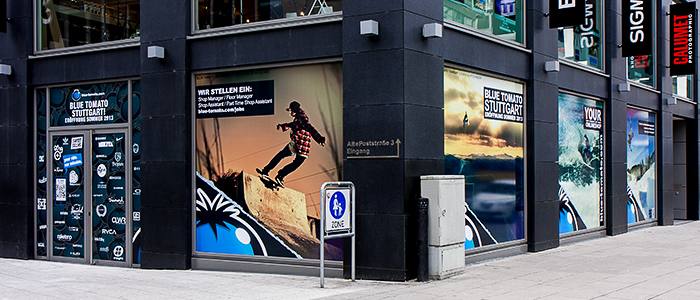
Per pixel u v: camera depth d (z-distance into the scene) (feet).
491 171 35.83
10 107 39.42
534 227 38.42
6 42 39.58
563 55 43.52
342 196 27.94
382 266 28.30
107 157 36.83
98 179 37.11
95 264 37.01
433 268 28.45
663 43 58.90
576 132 45.57
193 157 33.71
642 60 56.49
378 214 28.35
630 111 54.29
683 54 57.26
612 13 49.70
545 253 38.24
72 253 37.93
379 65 28.35
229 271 32.58
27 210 38.83
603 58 49.42
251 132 32.30
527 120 38.83
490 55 35.12
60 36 38.63
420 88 28.94
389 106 28.09
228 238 32.78
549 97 40.27
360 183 28.78
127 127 36.04
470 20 34.17
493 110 36.11
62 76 37.86
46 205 38.75
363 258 28.73
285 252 31.22
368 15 28.68
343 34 29.25
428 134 29.43
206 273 32.27
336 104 30.22
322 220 26.78
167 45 33.88
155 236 34.27
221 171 33.01
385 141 28.17
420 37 29.07
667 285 27.09
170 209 33.78
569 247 41.45
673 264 33.60
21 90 38.99
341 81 30.14
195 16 33.86
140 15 34.99
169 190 33.83
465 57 32.94
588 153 47.11
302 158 30.94
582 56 46.37
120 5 36.65
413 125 28.43
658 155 59.06
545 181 39.63
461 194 29.99
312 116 30.76
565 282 27.96
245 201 32.35
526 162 38.73
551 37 40.55
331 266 30.04
